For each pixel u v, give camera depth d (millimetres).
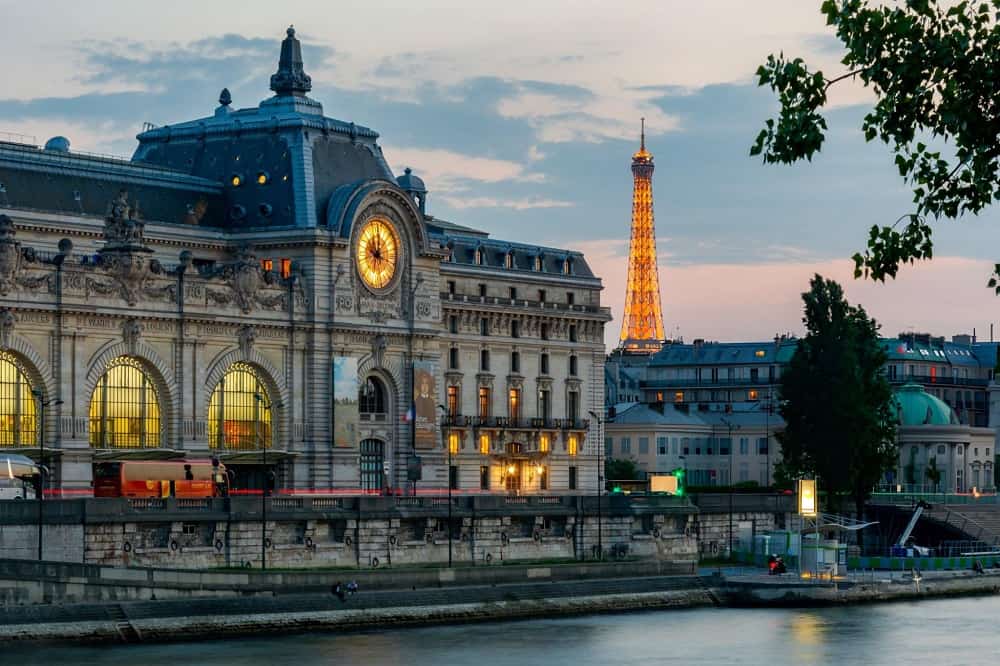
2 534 152500
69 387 195125
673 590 183625
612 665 141000
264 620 153125
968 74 62000
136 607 146250
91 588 145000
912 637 160250
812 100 63281
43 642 140750
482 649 148125
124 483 181000
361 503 182375
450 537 183250
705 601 184625
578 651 148250
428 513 188625
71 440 194375
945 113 61656
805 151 63062
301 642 149000
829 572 196125
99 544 159250
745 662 143750
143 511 163375
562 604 173750
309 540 177750
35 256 193375
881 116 62594
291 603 155500
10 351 190875
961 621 172750
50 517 155250
